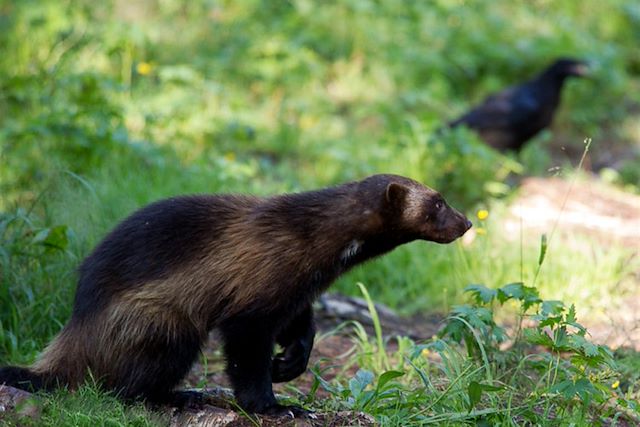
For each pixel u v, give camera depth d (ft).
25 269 30.01
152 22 62.59
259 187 43.11
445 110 61.62
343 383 28.30
